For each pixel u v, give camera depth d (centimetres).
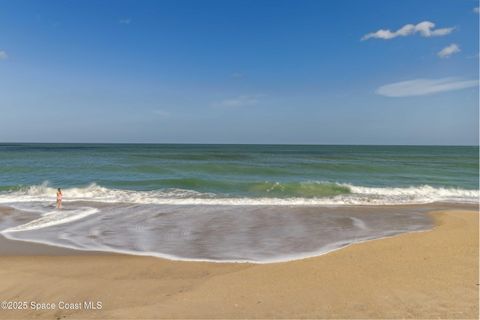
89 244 1002
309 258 845
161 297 628
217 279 709
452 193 2020
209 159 4797
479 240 966
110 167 2975
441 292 611
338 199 1784
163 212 1438
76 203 1617
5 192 1900
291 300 593
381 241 979
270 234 1114
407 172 3097
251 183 2223
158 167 2970
